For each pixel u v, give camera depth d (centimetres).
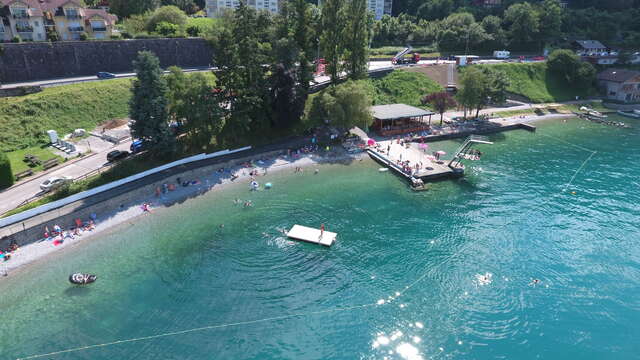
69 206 5688
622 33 17862
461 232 5738
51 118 7775
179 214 6038
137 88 6569
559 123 11206
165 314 4247
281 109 8412
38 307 4278
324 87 10188
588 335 4106
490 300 4531
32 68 8975
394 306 4425
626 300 4541
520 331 4141
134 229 5644
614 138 9912
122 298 4434
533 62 14062
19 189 5900
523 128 10675
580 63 13575
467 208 6391
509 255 5259
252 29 7819
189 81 7106
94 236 5441
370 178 7375
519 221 6028
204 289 4594
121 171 6469
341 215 6109
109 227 5641
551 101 12900
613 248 5406
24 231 5128
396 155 8212
